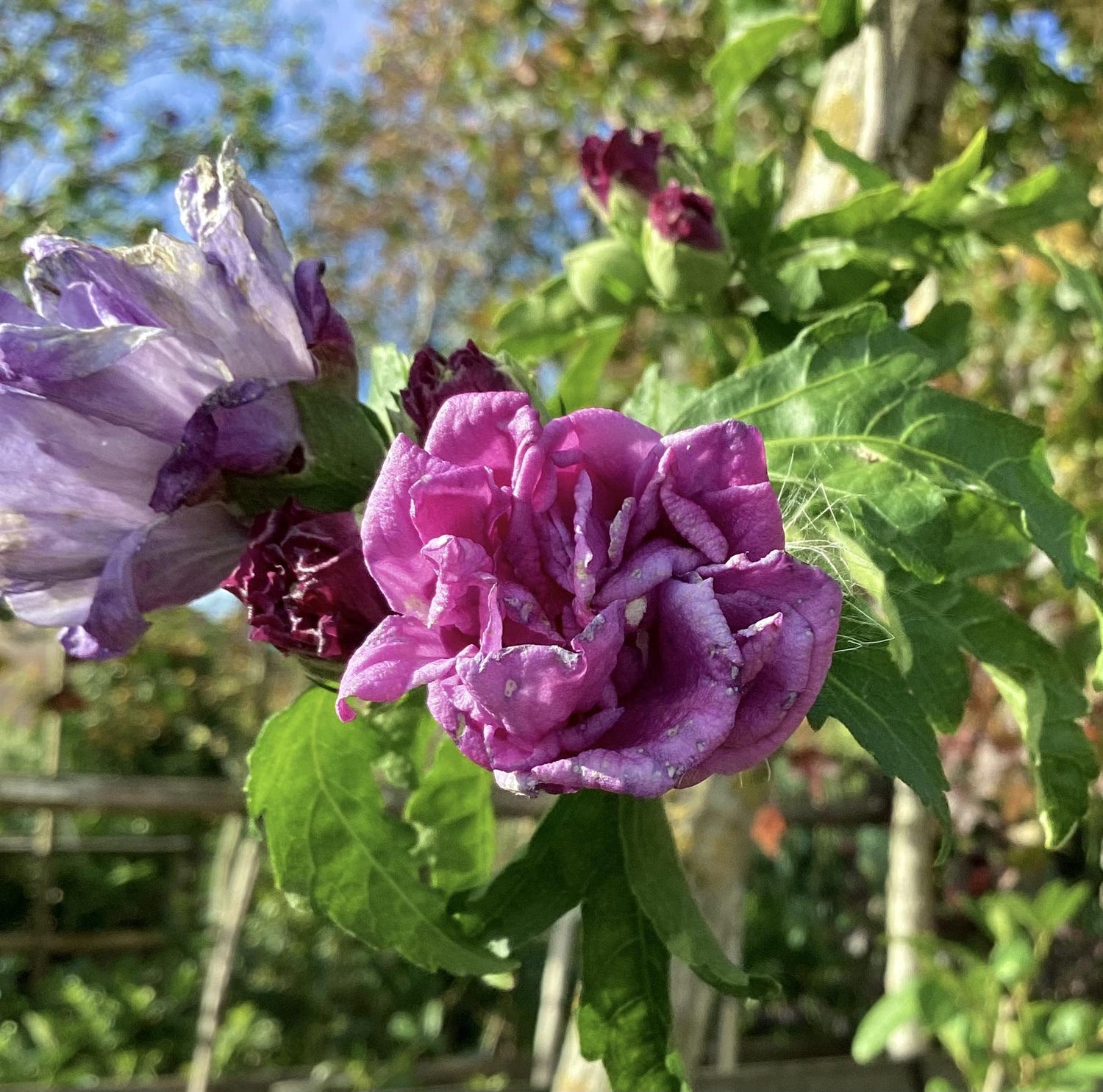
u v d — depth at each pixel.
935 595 0.16
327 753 0.17
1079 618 0.49
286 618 0.13
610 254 0.21
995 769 0.56
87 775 1.34
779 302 0.20
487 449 0.11
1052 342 0.57
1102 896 0.52
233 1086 0.81
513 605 0.10
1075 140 0.56
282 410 0.13
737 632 0.10
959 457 0.15
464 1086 0.89
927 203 0.20
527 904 0.16
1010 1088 0.50
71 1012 1.04
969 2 0.24
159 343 0.13
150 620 0.14
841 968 1.11
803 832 1.19
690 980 0.23
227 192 0.13
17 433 0.13
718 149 0.25
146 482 0.14
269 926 1.12
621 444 0.11
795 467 0.15
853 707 0.13
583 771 0.10
